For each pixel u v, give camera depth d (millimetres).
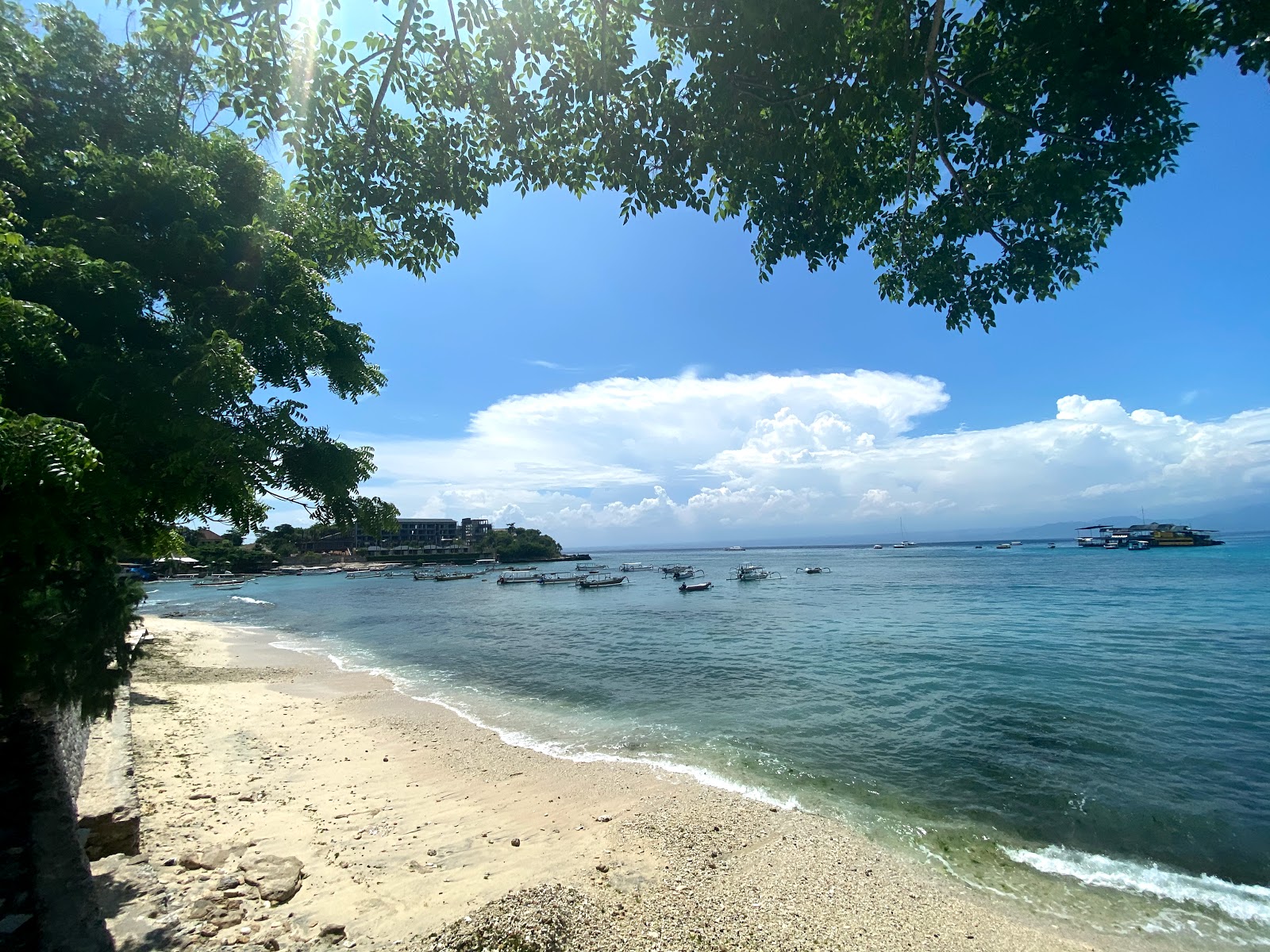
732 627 37812
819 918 6914
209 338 4910
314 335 5703
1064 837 9484
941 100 4668
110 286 4656
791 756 13297
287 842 8438
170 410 4660
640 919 6656
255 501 5609
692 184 5383
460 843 8773
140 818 7242
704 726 15867
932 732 15016
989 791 11266
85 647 5500
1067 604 43812
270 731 14688
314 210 6293
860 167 5293
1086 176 4059
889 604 48719
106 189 5371
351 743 13930
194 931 5434
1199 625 31641
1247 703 17141
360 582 107562
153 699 16953
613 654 28547
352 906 6707
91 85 5988
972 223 4902
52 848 5500
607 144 5199
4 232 4062
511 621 44344
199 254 5465
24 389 4355
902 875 8156
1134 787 11398
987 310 5328
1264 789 11250
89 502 3977
